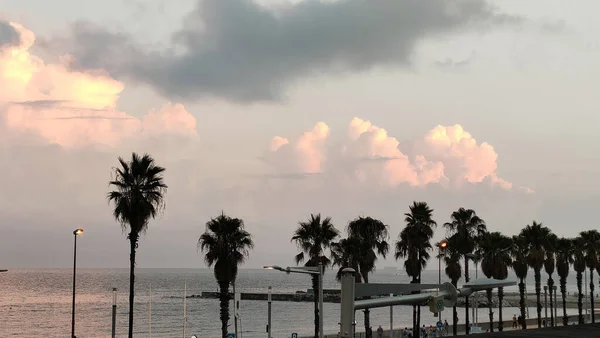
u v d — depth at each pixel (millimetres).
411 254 75062
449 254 87562
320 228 65250
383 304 22734
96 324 161750
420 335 88500
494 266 88625
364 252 69312
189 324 162250
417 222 74938
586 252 100875
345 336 22094
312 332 138750
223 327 60688
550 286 98375
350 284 22297
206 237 60031
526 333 49062
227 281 60969
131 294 49438
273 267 32406
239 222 60625
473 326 78500
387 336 88812
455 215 85688
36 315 187875
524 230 94250
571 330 52125
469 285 23531
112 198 49656
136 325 160125
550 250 93688
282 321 173125
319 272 33094
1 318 177125
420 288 23141
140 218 49438
